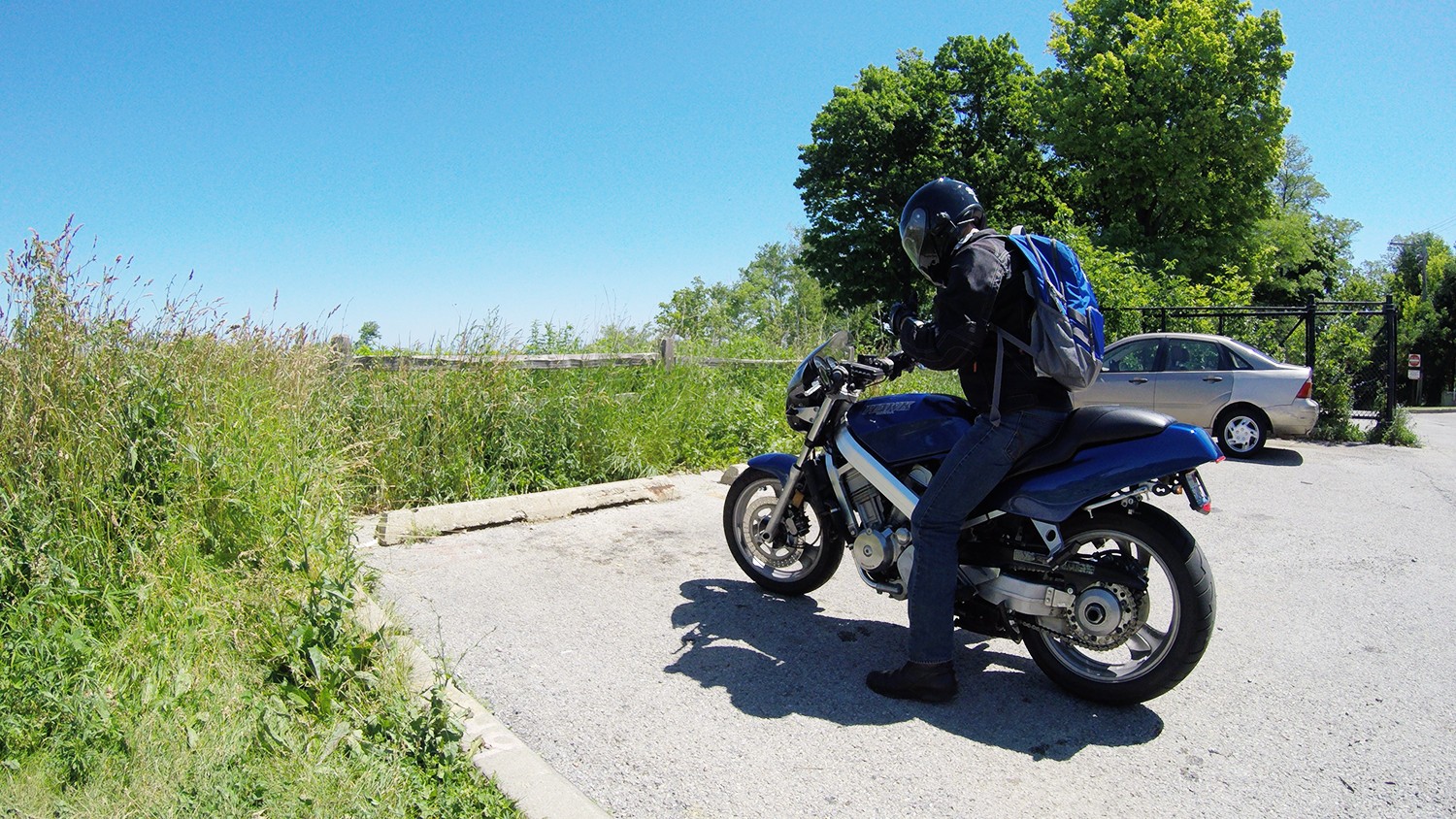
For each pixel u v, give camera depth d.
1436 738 3.28
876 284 35.31
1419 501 7.96
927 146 35.50
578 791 2.78
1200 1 31.36
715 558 5.45
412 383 6.85
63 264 4.40
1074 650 3.64
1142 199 32.66
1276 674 3.88
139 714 2.83
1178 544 3.27
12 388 4.08
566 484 7.14
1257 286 38.19
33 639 3.01
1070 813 2.77
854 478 4.09
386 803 2.52
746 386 10.17
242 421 4.64
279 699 2.98
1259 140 30.30
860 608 4.61
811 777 2.95
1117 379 11.66
